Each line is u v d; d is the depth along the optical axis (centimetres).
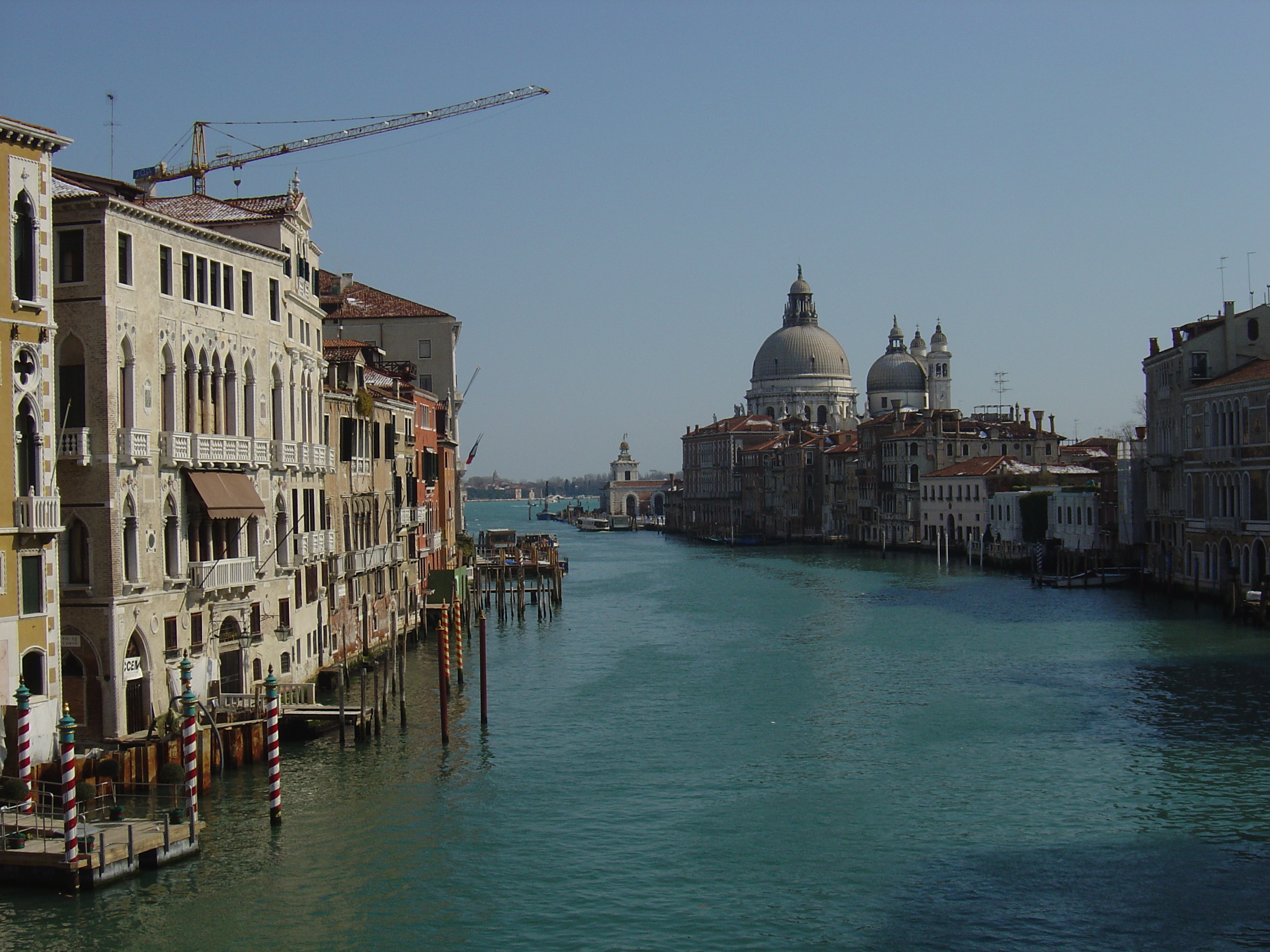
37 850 2839
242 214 4541
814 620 8075
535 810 3572
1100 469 13025
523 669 6134
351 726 4447
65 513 3472
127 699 3531
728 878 3055
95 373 3472
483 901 2914
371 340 8844
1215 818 3428
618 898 2930
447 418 8550
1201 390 7712
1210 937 2673
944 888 2961
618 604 9662
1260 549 7088
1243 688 5106
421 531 7219
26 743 2958
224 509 3944
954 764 4041
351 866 3102
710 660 6366
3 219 3150
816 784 3850
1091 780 3809
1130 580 9594
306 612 4819
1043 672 5669
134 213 3597
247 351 4253
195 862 3097
